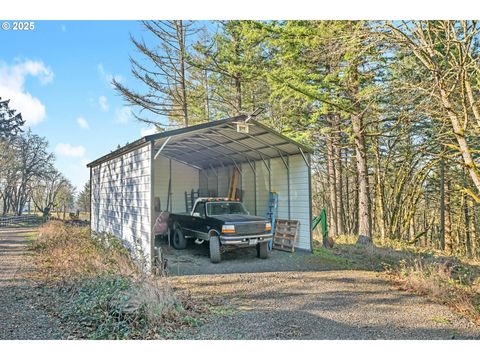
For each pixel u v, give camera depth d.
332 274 8.60
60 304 5.87
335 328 4.87
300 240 12.41
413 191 18.20
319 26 11.31
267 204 14.36
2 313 5.40
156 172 18.50
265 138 12.02
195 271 8.93
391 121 14.88
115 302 5.20
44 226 20.17
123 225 11.68
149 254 8.80
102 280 6.54
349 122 16.28
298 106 15.90
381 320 5.22
